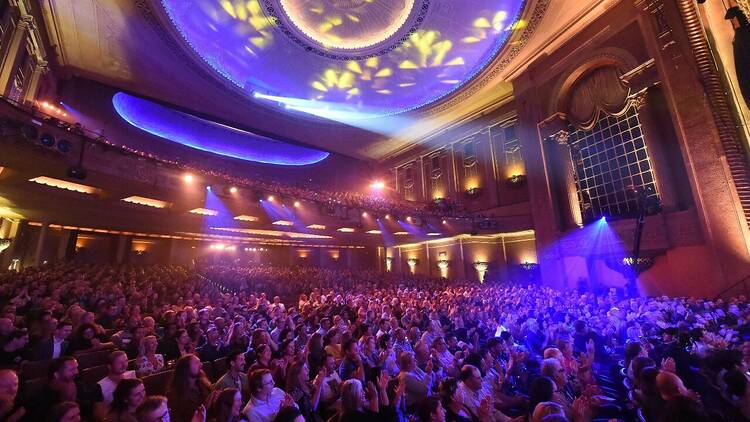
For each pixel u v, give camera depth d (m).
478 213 24.47
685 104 13.84
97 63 19.84
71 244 20.61
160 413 2.80
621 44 16.73
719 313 9.99
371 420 3.49
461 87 23.55
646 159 15.86
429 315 9.70
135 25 17.28
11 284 11.23
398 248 30.20
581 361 5.95
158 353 6.37
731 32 13.05
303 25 21.14
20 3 13.48
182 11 17.56
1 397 3.14
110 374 4.27
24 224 18.30
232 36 20.48
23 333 5.41
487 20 19.28
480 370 5.28
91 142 11.21
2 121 8.91
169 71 20.94
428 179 29.56
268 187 18.25
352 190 33.59
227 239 25.50
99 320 8.70
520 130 21.84
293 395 4.43
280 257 29.52
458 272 25.16
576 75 18.89
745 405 3.54
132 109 24.17
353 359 5.37
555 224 19.16
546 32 18.75
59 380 3.68
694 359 5.48
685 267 13.69
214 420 3.24
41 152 9.98
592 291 16.28
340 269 26.84
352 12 20.81
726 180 12.52
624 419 5.02
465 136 26.92
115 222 18.84
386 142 31.72
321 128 29.02
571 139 19.44
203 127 28.81
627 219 15.95
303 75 24.33
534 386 3.95
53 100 19.33
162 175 13.18
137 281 16.41
